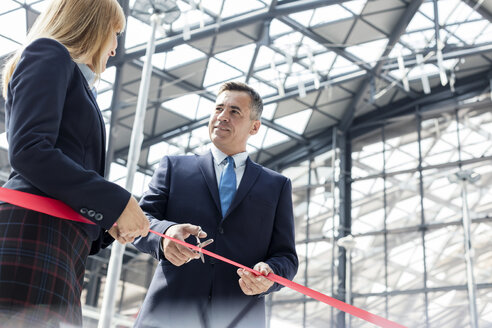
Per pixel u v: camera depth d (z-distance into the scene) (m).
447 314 16.34
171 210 2.18
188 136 17.27
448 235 17.17
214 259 2.09
